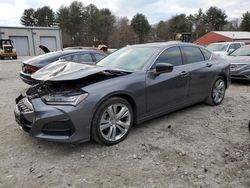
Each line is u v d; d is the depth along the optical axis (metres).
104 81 3.68
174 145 3.73
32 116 3.43
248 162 3.23
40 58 7.59
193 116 4.98
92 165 3.22
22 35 44.47
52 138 3.31
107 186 2.81
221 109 5.45
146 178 2.94
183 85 4.72
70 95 3.37
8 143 3.86
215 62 5.61
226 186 2.77
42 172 3.09
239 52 9.39
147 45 4.89
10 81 10.29
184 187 2.76
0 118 5.02
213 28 84.00
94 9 75.81
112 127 3.72
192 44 5.31
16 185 2.85
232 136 4.03
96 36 74.44
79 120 3.34
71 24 72.94
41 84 4.03
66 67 3.90
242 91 7.48
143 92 4.01
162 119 4.81
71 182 2.89
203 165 3.18
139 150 3.59
